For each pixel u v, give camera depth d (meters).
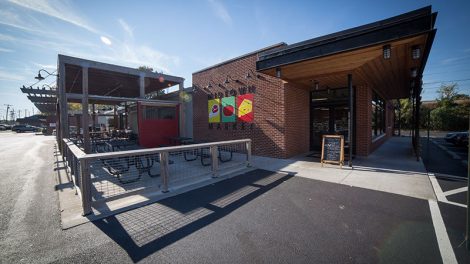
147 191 4.59
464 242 2.72
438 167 6.92
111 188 5.14
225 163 7.83
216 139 11.19
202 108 11.99
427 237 2.85
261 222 3.34
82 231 3.13
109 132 17.38
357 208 3.79
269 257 2.50
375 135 11.25
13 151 12.64
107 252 2.63
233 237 2.93
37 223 3.40
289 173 6.28
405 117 31.30
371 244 2.72
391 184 5.10
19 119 60.97
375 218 3.41
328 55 5.46
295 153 9.25
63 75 9.38
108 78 13.17
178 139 11.45
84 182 3.62
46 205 4.15
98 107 28.42
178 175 6.30
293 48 6.14
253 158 8.71
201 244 2.77
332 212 3.64
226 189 4.93
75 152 4.27
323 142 7.41
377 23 4.72
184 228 3.19
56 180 5.95
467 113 27.16
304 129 10.06
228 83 10.50
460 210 3.64
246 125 9.74
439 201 4.04
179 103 13.35
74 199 4.42
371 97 9.63
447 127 27.88
